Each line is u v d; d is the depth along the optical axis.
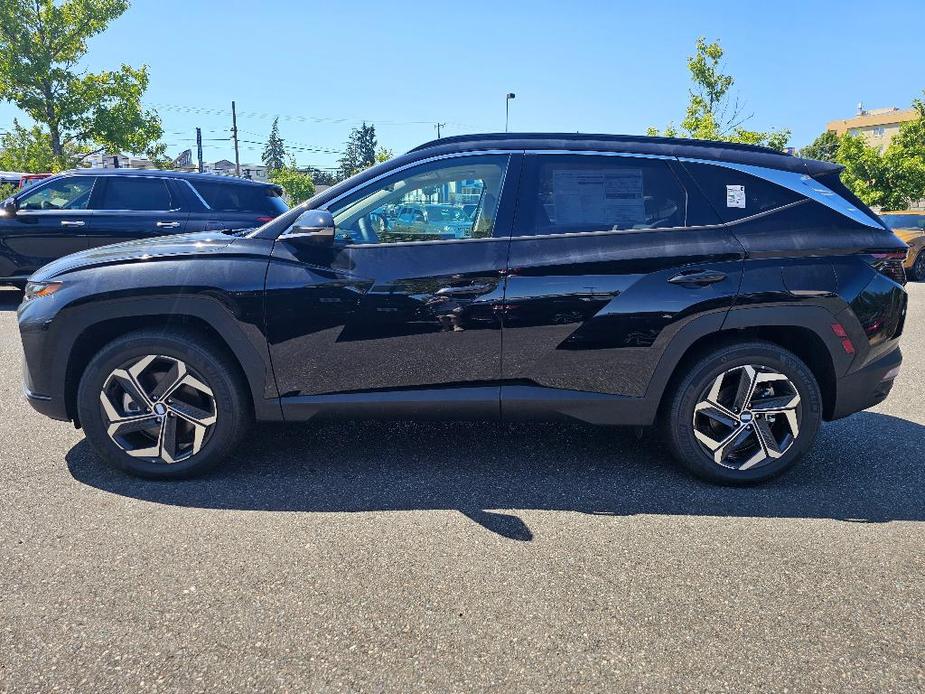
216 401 3.42
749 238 3.42
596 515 3.18
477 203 3.48
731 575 2.67
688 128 23.17
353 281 3.37
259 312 3.36
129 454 3.45
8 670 2.09
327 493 3.37
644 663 2.16
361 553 2.80
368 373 3.43
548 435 4.26
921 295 11.88
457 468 3.72
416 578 2.62
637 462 3.84
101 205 8.78
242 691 2.02
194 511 3.15
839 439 4.28
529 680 2.08
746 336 3.53
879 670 2.15
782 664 2.17
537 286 3.37
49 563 2.68
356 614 2.39
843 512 3.24
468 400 3.44
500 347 3.41
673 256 3.38
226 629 2.30
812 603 2.49
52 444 3.97
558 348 3.41
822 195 3.54
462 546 2.87
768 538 2.98
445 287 3.36
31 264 8.72
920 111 27.75
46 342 3.41
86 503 3.21
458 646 2.23
